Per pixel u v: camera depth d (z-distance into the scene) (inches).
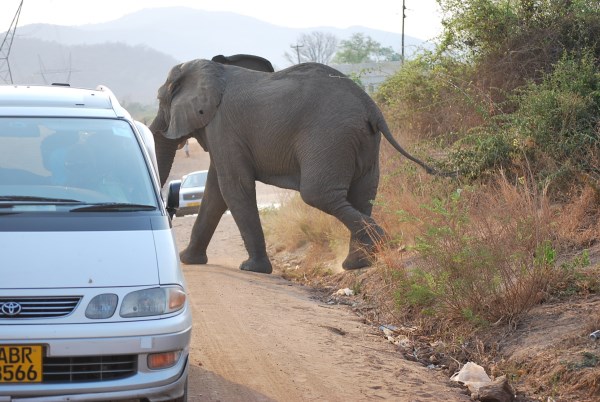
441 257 405.4
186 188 1210.6
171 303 240.2
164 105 632.4
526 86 675.4
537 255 399.5
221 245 807.1
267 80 573.0
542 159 550.0
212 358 335.9
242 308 431.5
